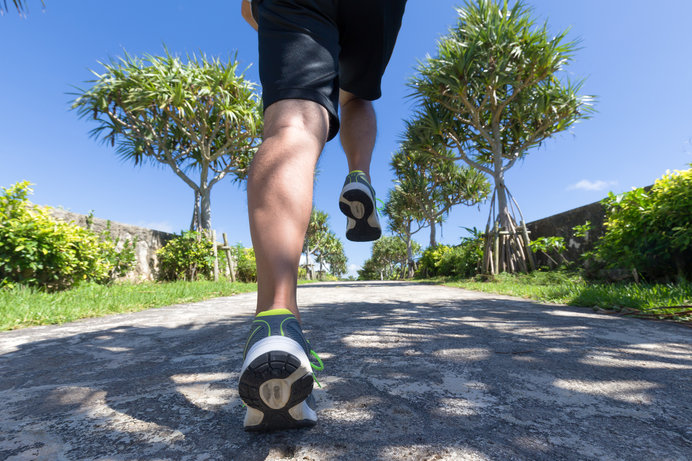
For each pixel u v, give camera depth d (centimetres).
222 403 71
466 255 801
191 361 107
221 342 136
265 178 58
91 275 473
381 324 164
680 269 305
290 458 49
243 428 59
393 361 99
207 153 892
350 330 149
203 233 818
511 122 838
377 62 84
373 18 77
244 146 959
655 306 195
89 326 185
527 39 721
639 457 48
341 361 100
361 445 52
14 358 115
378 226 85
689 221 301
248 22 96
